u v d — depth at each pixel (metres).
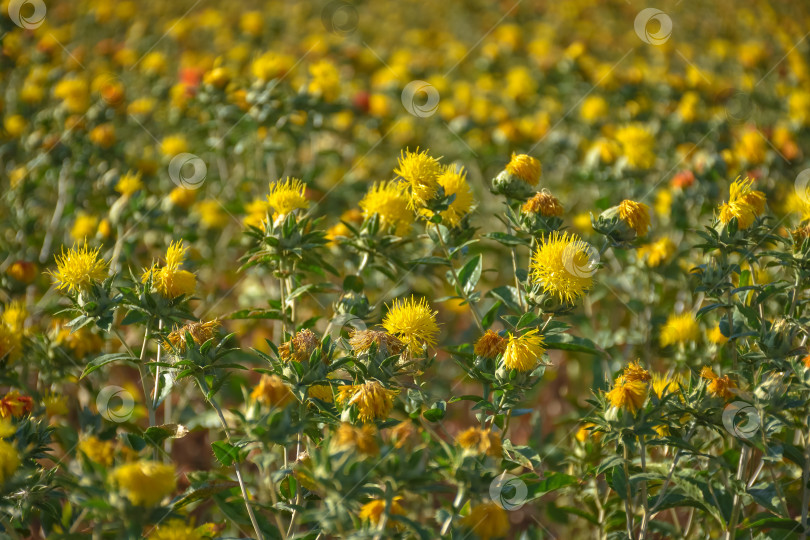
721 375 2.35
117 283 2.85
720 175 3.97
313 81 4.04
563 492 2.73
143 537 1.76
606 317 3.68
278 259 2.40
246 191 4.20
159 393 2.18
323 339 2.01
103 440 2.37
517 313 2.41
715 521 2.56
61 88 4.26
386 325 2.14
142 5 8.08
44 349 2.62
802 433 2.26
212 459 2.85
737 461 2.43
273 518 2.46
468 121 5.27
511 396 2.09
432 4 10.33
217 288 3.94
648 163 4.19
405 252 2.99
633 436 1.97
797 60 5.87
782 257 2.19
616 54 7.60
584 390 3.66
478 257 2.50
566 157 5.23
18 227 3.74
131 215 3.45
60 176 4.09
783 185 4.16
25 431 1.99
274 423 1.72
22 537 2.04
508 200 2.54
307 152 5.54
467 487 1.63
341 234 2.86
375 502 1.76
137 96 5.72
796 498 2.30
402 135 5.65
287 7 9.17
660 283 3.32
